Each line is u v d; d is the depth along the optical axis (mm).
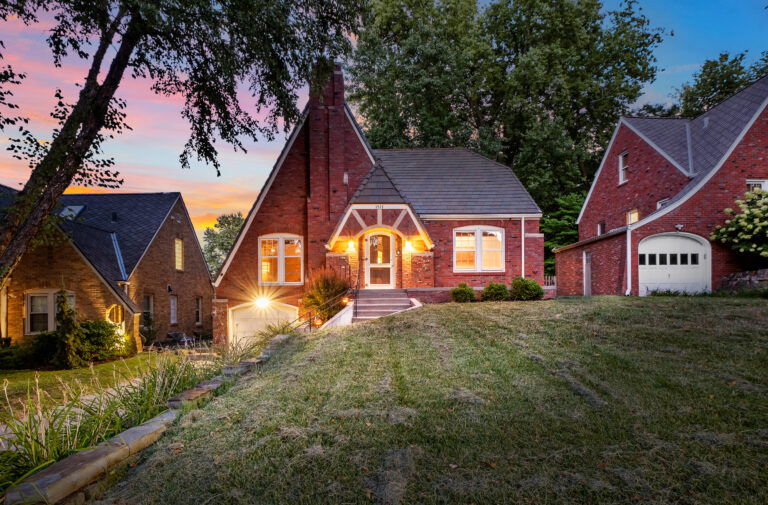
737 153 15508
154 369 6613
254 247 16578
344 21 12008
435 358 6844
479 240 17094
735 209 15352
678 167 17094
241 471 3578
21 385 9430
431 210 17016
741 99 17438
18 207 9609
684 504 2920
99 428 4406
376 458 3678
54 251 16172
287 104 12047
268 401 5148
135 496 3363
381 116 27875
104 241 18859
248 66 11250
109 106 10461
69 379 10195
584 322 9055
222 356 8242
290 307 16312
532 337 7988
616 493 3045
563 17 29094
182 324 24391
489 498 3059
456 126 27469
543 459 3547
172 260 23141
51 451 3824
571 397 4871
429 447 3812
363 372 6207
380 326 9742
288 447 3920
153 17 8359
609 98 30188
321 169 16297
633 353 6516
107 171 10617
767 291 12352
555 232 28141
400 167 19703
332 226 16062
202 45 10648
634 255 15297
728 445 3633
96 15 8867
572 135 32438
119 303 16391
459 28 28703
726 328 7816
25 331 15867
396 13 30031
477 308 11898
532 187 26750
